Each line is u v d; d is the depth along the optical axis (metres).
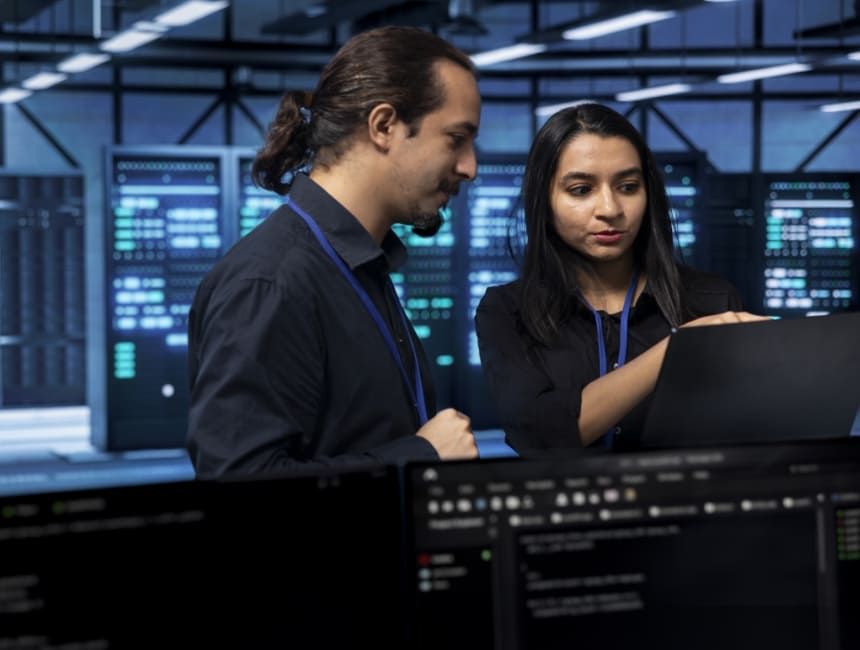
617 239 1.79
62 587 0.92
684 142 13.30
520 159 9.38
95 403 9.38
